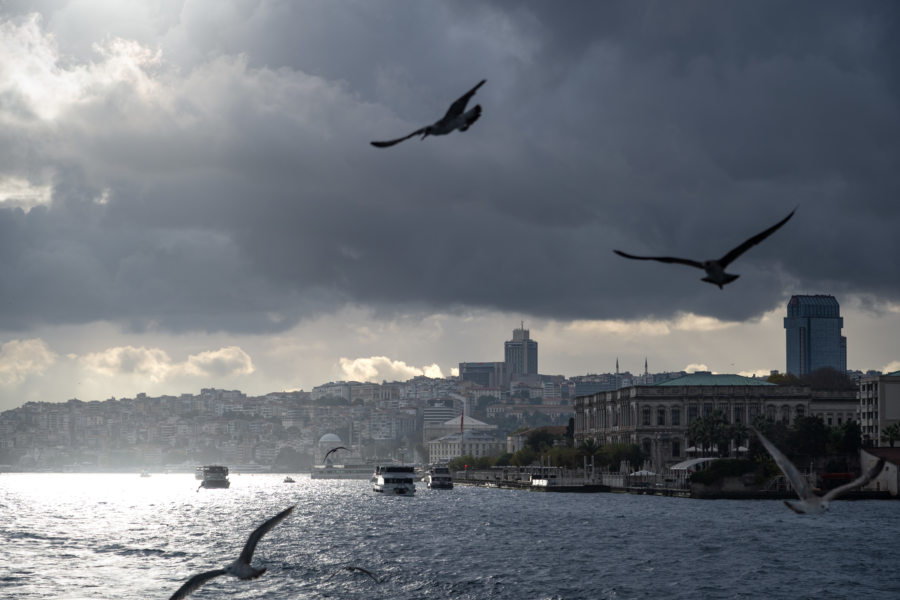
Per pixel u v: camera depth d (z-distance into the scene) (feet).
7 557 302.45
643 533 376.89
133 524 454.40
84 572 266.16
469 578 254.88
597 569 272.10
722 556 301.22
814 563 284.82
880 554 305.53
